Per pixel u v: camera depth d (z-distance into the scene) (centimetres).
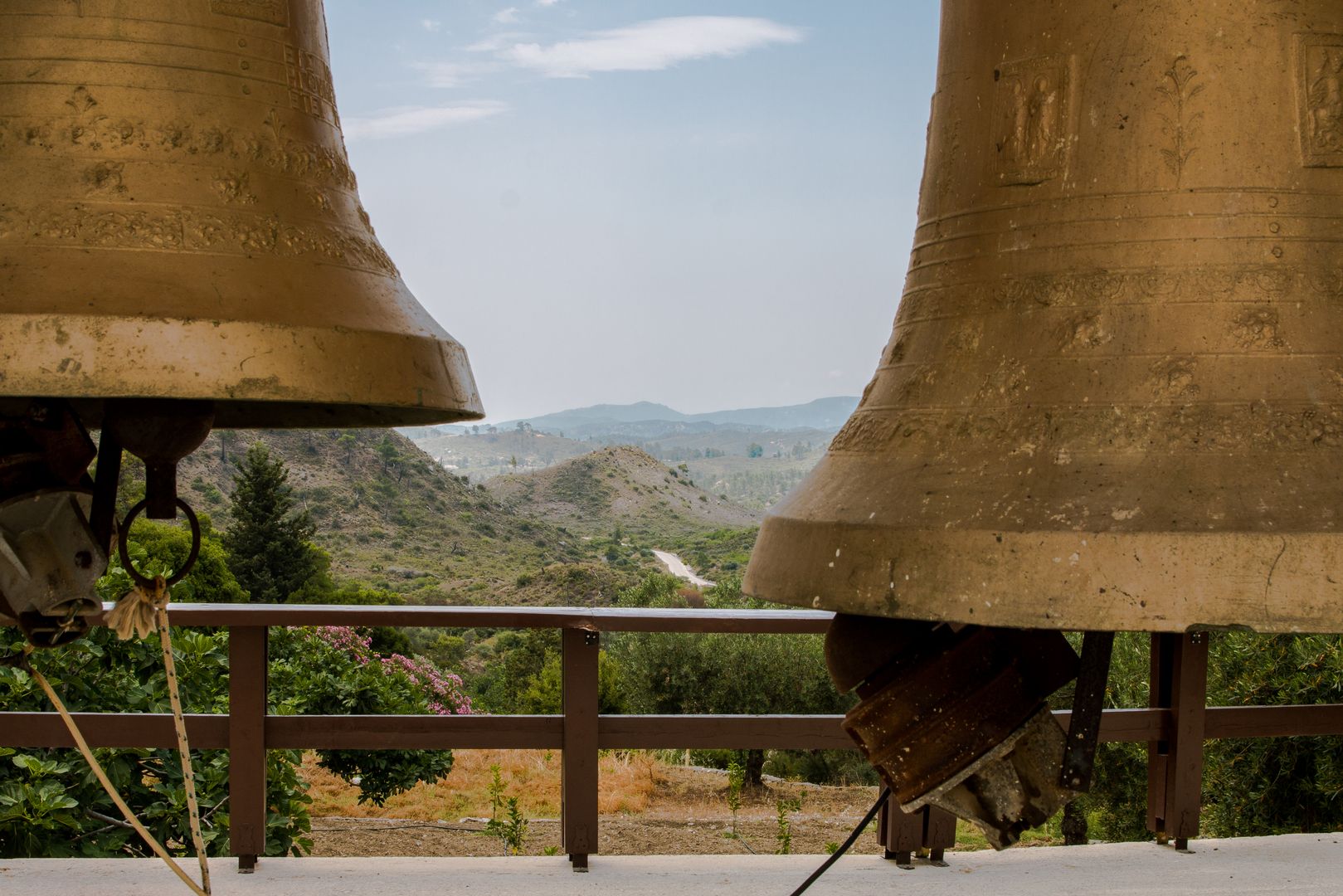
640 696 1557
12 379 136
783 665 1537
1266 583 125
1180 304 146
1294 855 434
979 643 163
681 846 880
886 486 151
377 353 156
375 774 761
